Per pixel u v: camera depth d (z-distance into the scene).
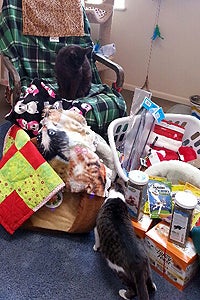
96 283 1.30
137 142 1.76
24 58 2.04
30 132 1.69
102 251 1.29
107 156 1.63
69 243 1.47
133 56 3.42
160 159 1.79
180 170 1.62
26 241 1.46
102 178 1.44
